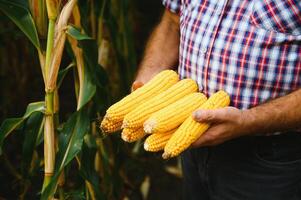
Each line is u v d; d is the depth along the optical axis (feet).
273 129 5.09
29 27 5.67
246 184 5.83
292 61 5.02
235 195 5.96
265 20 4.98
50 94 5.77
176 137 4.80
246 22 5.07
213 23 5.26
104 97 6.88
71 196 6.68
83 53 6.01
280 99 5.09
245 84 5.18
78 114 6.05
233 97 5.28
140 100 5.09
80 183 7.24
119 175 8.77
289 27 4.96
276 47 5.00
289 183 5.72
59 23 5.54
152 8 17.84
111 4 8.84
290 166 5.63
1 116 12.58
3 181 10.30
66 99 13.69
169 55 6.42
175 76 5.44
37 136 6.43
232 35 5.14
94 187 6.69
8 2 5.61
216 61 5.27
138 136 5.04
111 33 8.34
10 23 11.53
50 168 5.98
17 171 10.38
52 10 5.49
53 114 5.90
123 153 9.77
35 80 13.80
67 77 14.42
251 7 5.04
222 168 5.94
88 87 6.07
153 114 4.86
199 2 5.44
